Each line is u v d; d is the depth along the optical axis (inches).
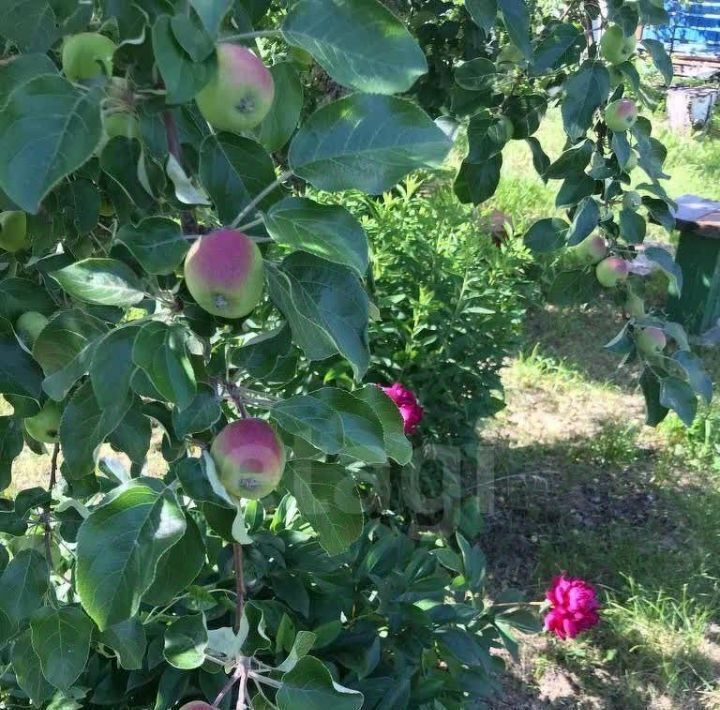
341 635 77.4
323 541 40.4
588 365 220.2
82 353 36.6
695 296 232.4
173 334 33.6
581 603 104.4
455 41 113.5
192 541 35.1
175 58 29.0
